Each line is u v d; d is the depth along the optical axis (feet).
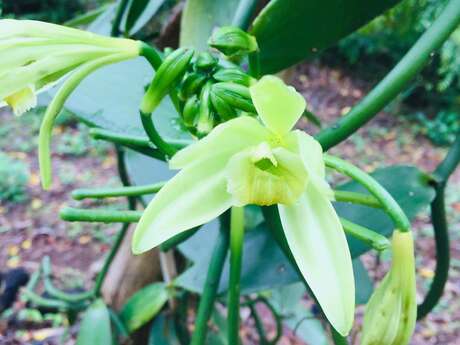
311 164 0.39
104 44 0.46
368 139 4.79
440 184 0.68
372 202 0.51
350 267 0.40
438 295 0.76
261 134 0.42
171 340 1.02
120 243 0.98
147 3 0.76
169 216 0.41
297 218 0.43
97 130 0.55
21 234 3.25
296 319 1.21
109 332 0.87
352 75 5.80
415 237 3.24
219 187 0.42
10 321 2.28
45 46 0.44
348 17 0.60
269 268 0.68
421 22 2.67
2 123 4.47
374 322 0.44
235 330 0.63
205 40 0.79
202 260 0.78
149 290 0.98
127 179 0.93
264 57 0.64
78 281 2.78
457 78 5.13
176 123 0.64
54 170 3.92
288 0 0.58
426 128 4.98
